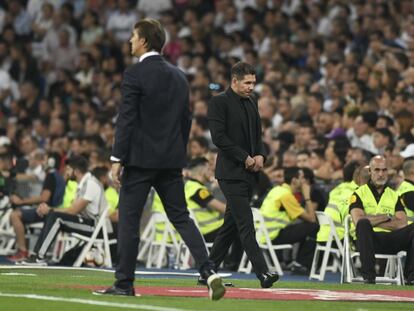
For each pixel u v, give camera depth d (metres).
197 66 67.50
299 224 45.78
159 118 26.70
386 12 63.59
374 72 55.59
